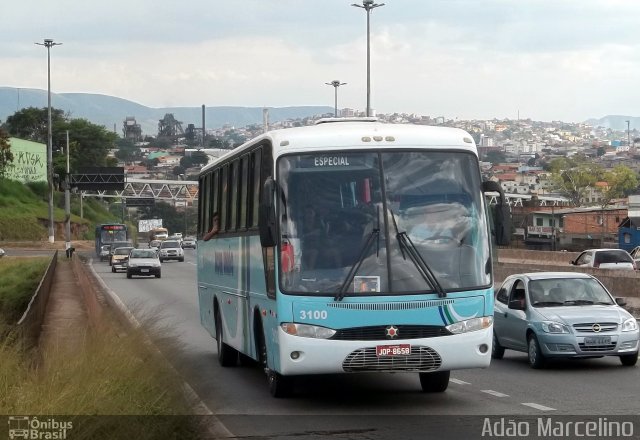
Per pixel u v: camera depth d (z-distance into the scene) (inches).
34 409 362.9
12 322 828.0
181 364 498.9
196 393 465.1
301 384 653.9
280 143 551.5
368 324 530.3
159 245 4005.9
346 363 529.7
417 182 551.5
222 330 752.3
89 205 6304.1
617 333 716.0
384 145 553.9
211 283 802.2
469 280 543.2
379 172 549.6
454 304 537.6
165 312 1325.0
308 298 531.2
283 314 531.8
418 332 534.3
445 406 557.3
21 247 4158.5
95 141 6658.5
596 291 775.7
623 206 4645.7
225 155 737.0
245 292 646.5
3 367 414.0
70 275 2063.2
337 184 546.9
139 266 2352.4
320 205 543.5
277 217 542.3
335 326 529.3
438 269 540.4
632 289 1300.4
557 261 2175.2
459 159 560.7
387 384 650.2
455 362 536.4
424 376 610.2
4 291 1718.8
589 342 713.0
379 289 533.3
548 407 547.2
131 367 449.4
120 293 1763.0
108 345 484.7
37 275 2094.0
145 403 399.9
